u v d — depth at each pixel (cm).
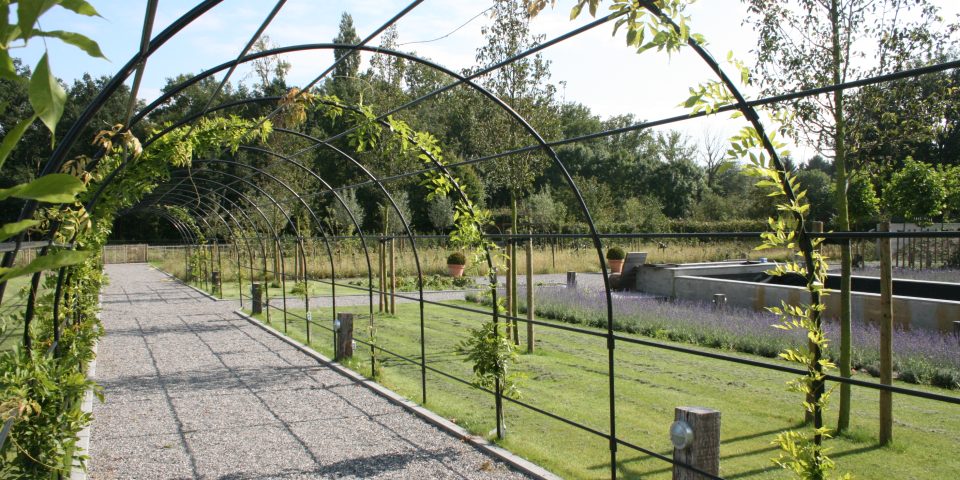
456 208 570
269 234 2042
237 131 654
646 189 4344
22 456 327
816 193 2748
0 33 74
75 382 352
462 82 446
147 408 642
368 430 567
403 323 1172
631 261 1745
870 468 443
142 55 246
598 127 5291
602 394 653
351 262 2194
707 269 1603
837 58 512
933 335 825
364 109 576
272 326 1167
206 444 533
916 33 507
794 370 287
